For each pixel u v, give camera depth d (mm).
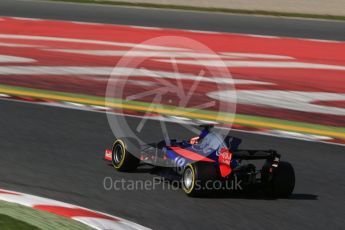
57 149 47000
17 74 79250
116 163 42000
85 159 44562
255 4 162875
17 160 43375
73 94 69625
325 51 105500
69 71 82750
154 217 33062
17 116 57750
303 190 40062
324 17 148375
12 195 34125
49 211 31125
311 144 53500
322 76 86562
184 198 36438
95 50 98500
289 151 50594
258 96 73250
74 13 139125
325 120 63875
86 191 37125
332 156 49781
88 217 30578
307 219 34375
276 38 115625
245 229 32094
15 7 146875
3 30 114125
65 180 39219
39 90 70750
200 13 147125
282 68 90562
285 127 59594
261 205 36062
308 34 122375
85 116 59344
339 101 73125
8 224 28125
